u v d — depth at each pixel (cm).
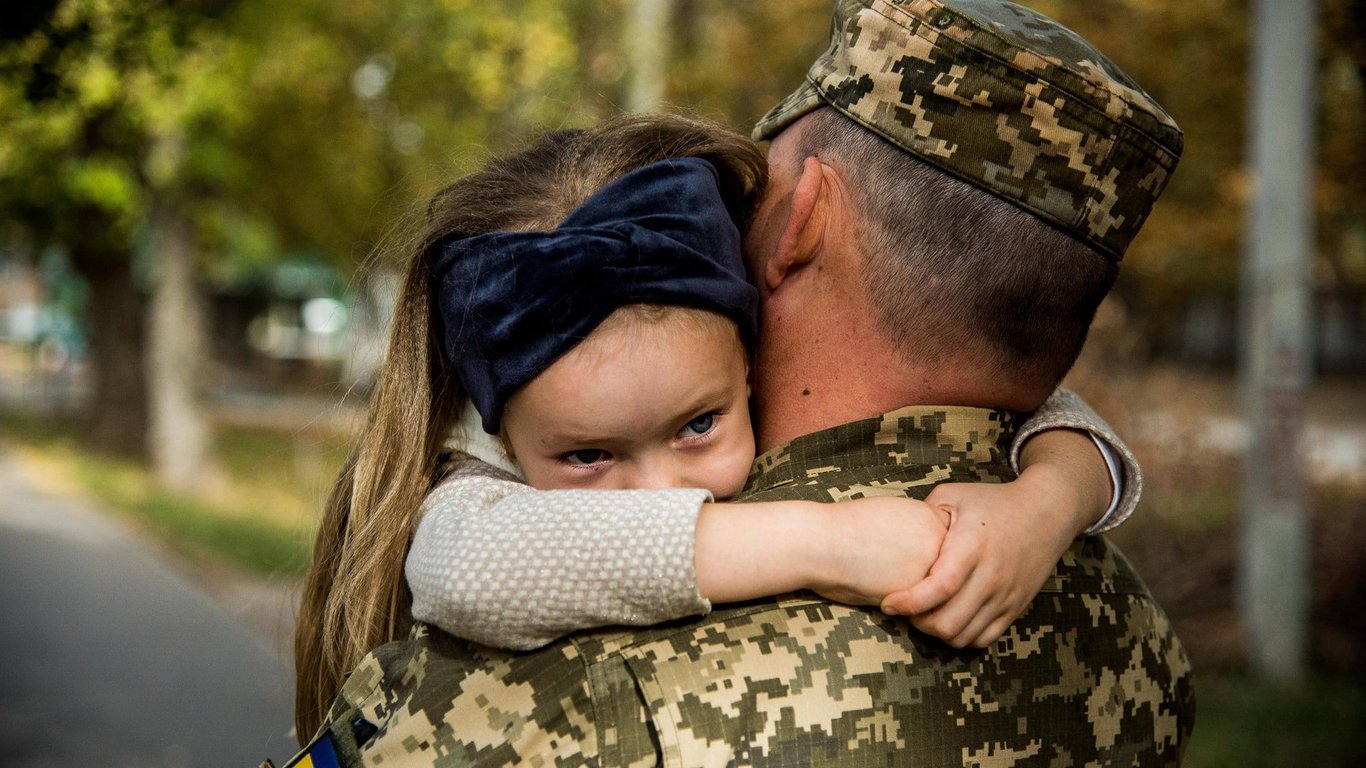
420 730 111
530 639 110
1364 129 674
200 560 982
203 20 523
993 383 130
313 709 161
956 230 125
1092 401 683
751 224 139
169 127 1211
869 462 128
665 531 110
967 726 116
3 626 760
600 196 127
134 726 574
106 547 1044
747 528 113
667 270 122
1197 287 1154
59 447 1870
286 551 972
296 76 1251
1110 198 126
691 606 110
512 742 109
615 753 107
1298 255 568
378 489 142
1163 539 681
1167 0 793
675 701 108
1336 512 693
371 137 1290
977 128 124
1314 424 1052
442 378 142
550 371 123
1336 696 542
